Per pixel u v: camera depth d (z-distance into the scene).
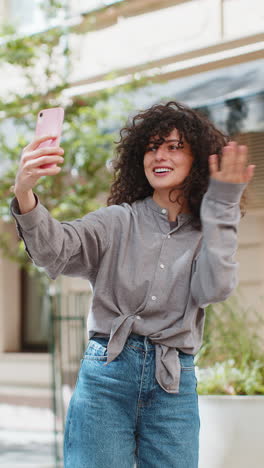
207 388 3.60
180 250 2.16
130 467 2.10
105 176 5.12
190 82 5.28
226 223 1.98
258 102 4.84
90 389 2.10
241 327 4.22
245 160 1.95
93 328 2.15
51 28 5.53
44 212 1.98
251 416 3.24
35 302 8.27
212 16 5.77
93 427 2.07
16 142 5.55
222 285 1.98
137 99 5.39
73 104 5.37
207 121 2.30
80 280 7.07
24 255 5.33
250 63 5.07
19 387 7.83
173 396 2.09
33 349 8.23
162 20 6.13
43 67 5.43
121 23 6.43
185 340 2.11
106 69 6.25
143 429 2.11
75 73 6.66
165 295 2.12
